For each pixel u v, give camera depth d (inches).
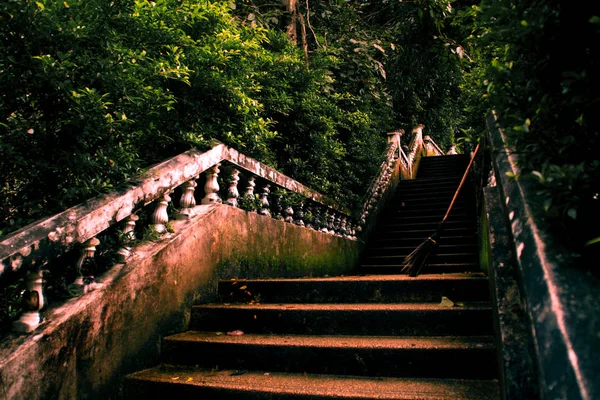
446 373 97.6
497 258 87.6
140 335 112.3
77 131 106.1
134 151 126.7
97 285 102.5
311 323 122.1
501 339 71.3
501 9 69.4
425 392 88.4
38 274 89.1
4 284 82.0
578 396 43.1
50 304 94.4
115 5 114.3
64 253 93.4
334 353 105.3
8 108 101.5
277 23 299.6
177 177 134.6
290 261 209.6
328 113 270.2
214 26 160.6
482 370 95.9
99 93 112.5
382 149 443.5
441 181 448.8
